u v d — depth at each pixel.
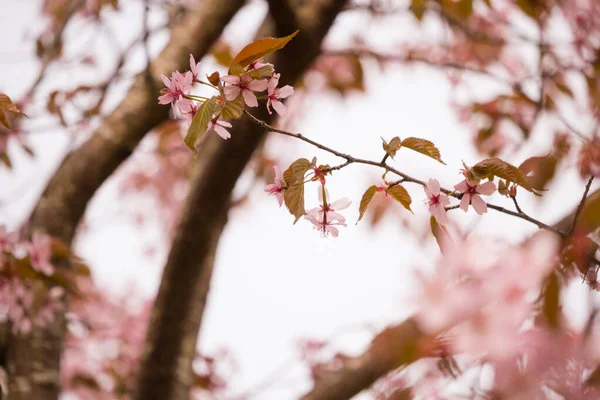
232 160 2.67
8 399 2.59
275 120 2.62
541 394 2.08
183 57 2.99
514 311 2.12
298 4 2.73
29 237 2.79
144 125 2.97
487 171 2.00
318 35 2.70
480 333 2.12
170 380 2.82
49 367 2.76
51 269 2.49
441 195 2.02
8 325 2.71
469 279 2.15
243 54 2.00
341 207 2.04
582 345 2.06
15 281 2.49
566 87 2.76
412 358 2.14
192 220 2.78
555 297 2.05
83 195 2.93
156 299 2.87
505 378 2.10
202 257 2.81
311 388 2.67
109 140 2.93
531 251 2.12
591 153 2.23
